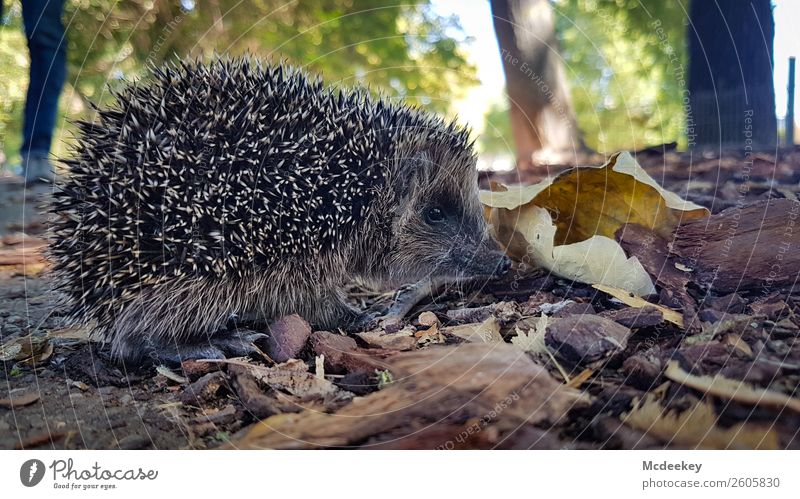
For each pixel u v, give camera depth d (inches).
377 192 8.8
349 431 5.4
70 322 7.7
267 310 8.2
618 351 5.8
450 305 8.5
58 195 7.4
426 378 5.7
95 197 7.1
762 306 6.6
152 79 7.7
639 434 5.2
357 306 9.1
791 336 6.0
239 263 7.6
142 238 7.1
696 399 5.2
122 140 7.2
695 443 5.1
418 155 9.1
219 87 7.5
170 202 7.1
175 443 5.5
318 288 8.3
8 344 7.8
